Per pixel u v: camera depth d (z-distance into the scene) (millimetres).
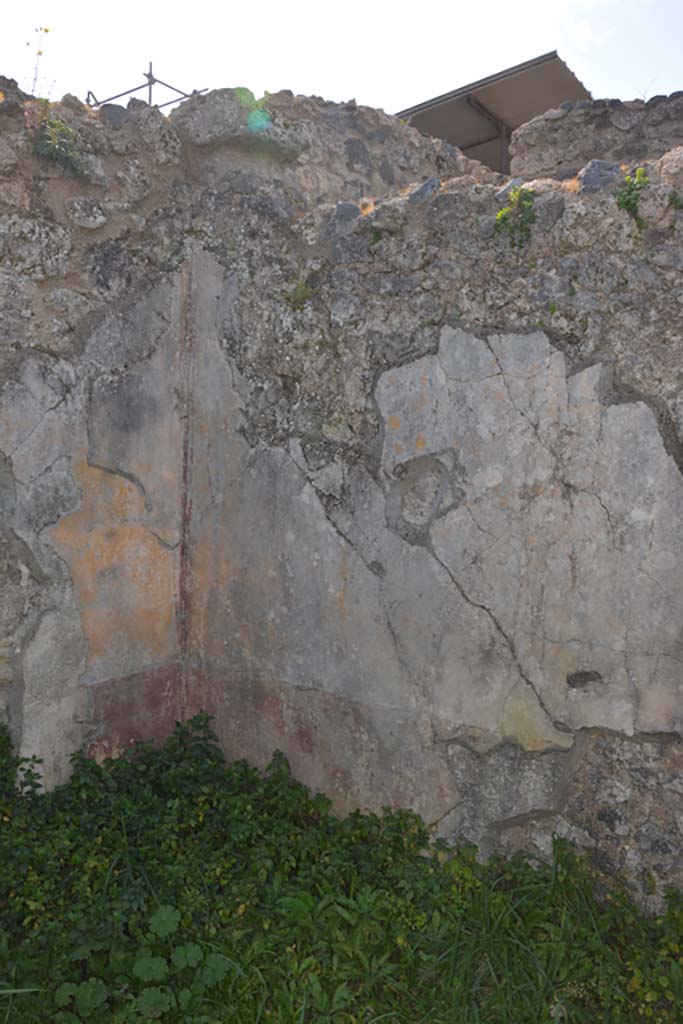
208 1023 2393
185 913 2771
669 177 2697
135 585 3645
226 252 3578
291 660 3494
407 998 2529
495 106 7051
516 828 3014
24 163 3158
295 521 3438
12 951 2561
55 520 3336
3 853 2906
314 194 3721
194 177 3674
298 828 3229
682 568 2666
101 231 3398
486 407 2973
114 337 3463
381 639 3250
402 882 2914
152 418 3631
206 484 3729
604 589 2797
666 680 2711
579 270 2803
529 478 2906
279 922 2795
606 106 4992
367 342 3217
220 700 3746
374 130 4125
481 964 2611
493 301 2943
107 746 3584
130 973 2537
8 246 3117
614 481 2760
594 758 2852
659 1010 2447
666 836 2738
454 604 3076
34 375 3225
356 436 3266
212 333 3646
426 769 3176
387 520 3207
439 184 3117
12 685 3268
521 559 2936
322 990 2555
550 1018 2400
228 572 3674
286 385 3422
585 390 2795
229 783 3475
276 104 3660
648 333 2709
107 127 3422
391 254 3156
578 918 2730
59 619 3375
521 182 2953
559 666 2889
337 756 3395
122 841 3041
